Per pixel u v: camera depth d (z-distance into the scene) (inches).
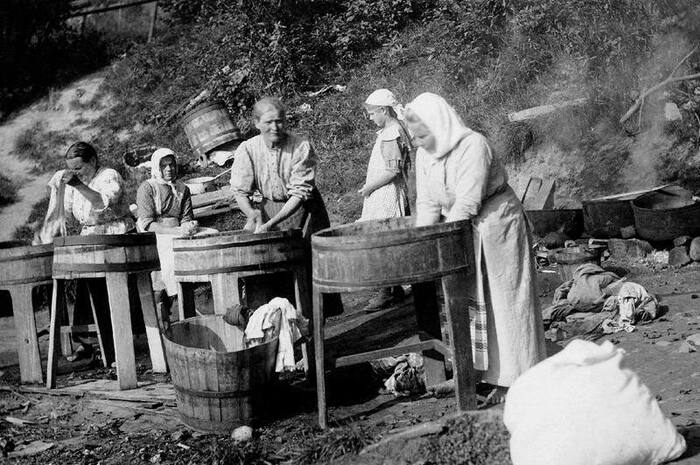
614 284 259.0
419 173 188.2
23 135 663.1
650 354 209.8
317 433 191.5
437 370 208.8
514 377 181.2
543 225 345.4
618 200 328.2
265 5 595.8
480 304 181.5
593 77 429.1
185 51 661.3
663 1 426.3
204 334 229.1
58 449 207.0
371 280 175.6
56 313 260.1
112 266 248.5
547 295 295.7
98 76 721.0
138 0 787.4
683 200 331.6
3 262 270.1
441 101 181.3
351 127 516.1
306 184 250.7
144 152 568.7
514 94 461.7
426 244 175.5
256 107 248.8
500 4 512.7
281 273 249.3
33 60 751.7
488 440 146.4
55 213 285.9
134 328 283.7
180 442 199.6
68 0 787.4
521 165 418.9
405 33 568.4
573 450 129.7
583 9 451.2
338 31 583.8
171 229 301.6
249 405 201.5
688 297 260.2
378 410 204.1
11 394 259.9
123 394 243.4
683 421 157.2
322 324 189.2
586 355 135.2
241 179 254.1
